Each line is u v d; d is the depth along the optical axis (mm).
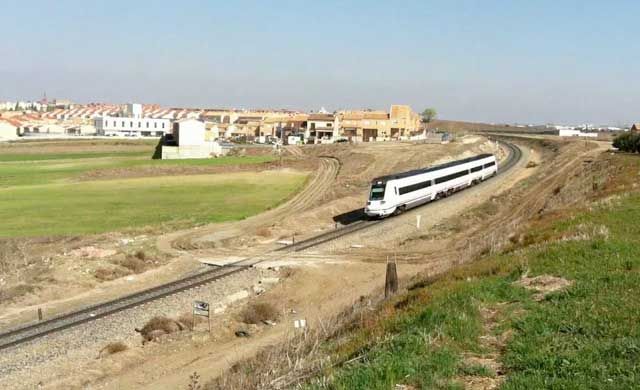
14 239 44219
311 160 94250
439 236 41062
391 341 10930
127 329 24828
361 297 24734
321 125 146875
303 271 33531
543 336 10508
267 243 42812
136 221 52344
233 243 42688
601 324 10742
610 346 9602
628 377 8406
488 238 31922
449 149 97312
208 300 29094
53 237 45062
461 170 60812
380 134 150000
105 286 32031
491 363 9734
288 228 47281
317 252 38469
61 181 81062
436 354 9930
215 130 158000
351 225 46625
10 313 27250
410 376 9102
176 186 74750
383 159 87625
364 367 9531
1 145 133375
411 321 12422
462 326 11328
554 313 11734
